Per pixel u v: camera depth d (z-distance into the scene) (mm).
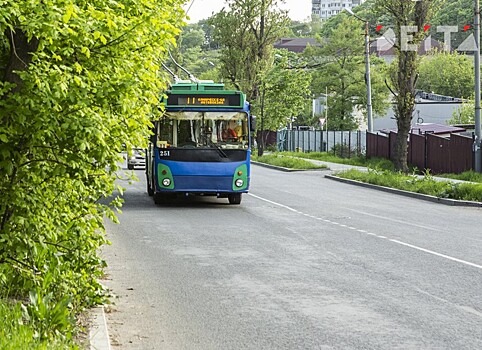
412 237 18312
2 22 7242
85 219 8992
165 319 9656
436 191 31953
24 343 6602
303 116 117500
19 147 7996
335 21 120062
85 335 8094
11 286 8375
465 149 43000
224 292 11414
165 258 14648
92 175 8711
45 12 7441
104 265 9539
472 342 8609
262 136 73500
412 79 42531
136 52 8883
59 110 7867
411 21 42406
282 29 77812
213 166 25453
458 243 17281
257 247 16266
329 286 11945
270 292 11438
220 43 78312
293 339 8703
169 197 27688
